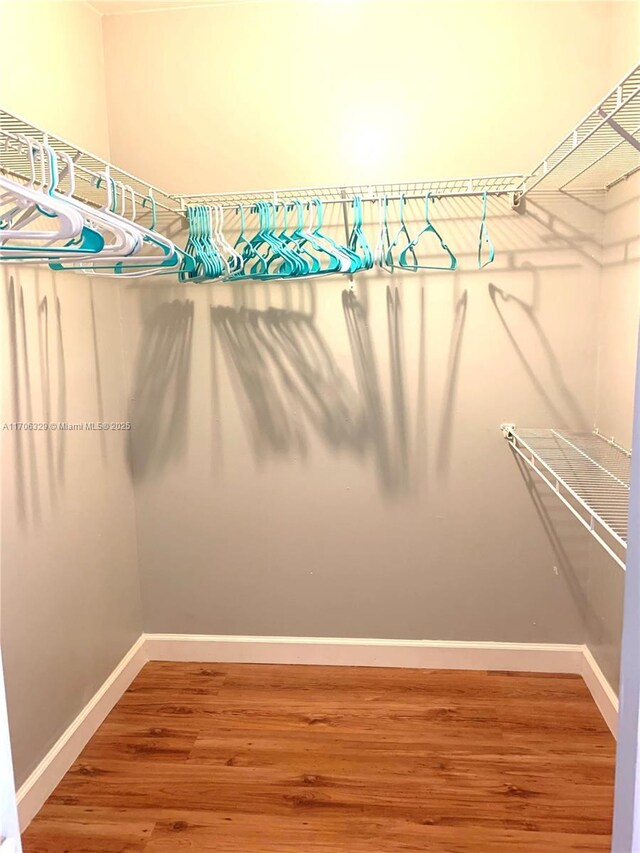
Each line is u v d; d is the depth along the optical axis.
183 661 2.71
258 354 2.50
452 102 2.28
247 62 2.33
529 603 2.56
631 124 1.78
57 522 2.05
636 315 2.02
